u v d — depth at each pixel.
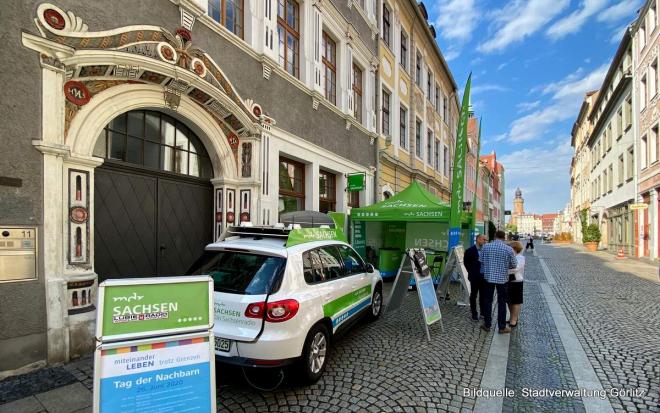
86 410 3.27
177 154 6.41
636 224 22.06
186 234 6.55
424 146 19.50
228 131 7.08
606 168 30.17
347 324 4.98
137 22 5.18
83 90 4.61
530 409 3.55
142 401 2.39
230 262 4.13
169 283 2.57
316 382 4.01
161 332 2.48
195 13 6.00
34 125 4.01
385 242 12.62
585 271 15.02
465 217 11.91
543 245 47.72
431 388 3.92
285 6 9.00
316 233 4.96
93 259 4.71
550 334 5.98
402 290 6.60
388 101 15.37
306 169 9.63
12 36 3.87
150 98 5.46
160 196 6.10
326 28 10.51
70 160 4.41
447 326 6.35
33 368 3.94
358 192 12.75
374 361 4.64
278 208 8.41
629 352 5.15
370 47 13.20
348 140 11.58
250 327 3.60
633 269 15.70
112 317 2.38
